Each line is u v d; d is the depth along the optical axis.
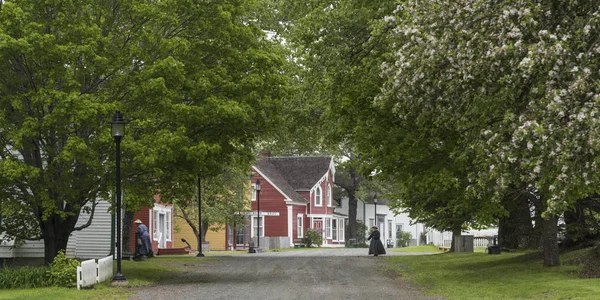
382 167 22.64
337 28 23.30
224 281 22.23
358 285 20.27
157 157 20.69
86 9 22.41
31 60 20.64
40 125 20.72
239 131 24.31
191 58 23.14
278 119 24.53
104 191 22.39
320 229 72.81
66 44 21.19
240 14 24.67
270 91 24.09
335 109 23.20
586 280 18.52
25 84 21.72
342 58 23.14
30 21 20.91
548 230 22.64
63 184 21.58
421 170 22.08
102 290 19.09
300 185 71.69
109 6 23.12
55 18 21.98
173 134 21.17
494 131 13.59
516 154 12.39
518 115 13.25
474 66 13.41
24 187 22.36
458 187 20.81
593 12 12.52
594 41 12.41
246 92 23.25
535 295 16.39
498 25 13.06
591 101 11.48
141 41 22.97
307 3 32.09
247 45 24.50
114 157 21.77
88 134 22.53
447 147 20.28
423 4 14.60
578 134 11.32
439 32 14.46
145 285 20.75
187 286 20.39
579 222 24.08
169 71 21.22
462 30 13.63
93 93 22.69
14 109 21.69
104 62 21.17
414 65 14.34
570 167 11.59
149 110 22.16
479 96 14.02
